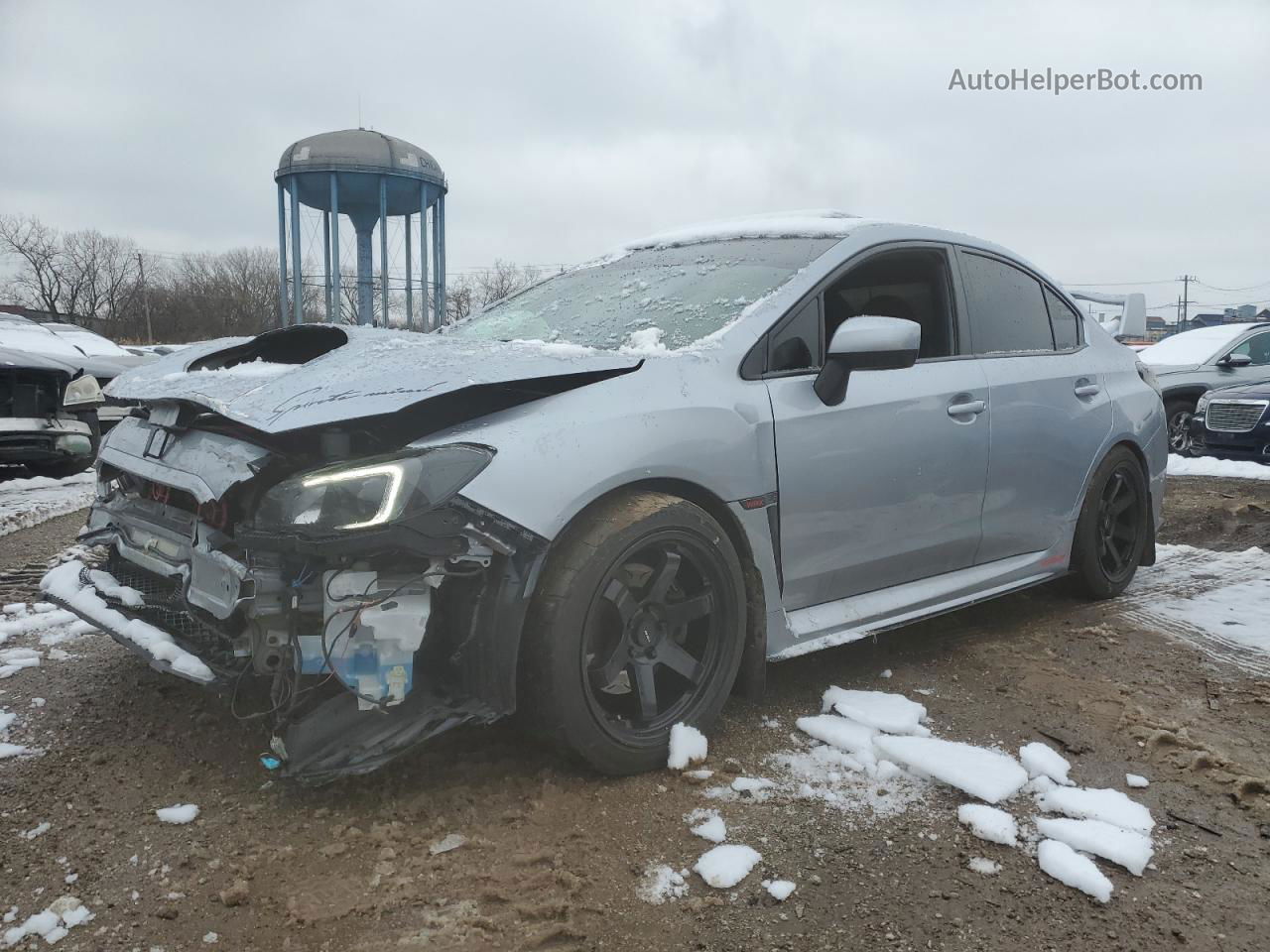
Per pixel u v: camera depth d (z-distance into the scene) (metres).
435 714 2.30
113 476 3.04
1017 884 2.12
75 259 64.12
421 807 2.38
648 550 2.56
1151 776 2.63
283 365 2.86
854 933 1.94
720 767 2.63
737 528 2.79
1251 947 1.91
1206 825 2.37
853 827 2.34
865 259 3.29
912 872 2.16
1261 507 6.79
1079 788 2.51
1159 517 4.62
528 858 2.16
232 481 2.32
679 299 3.28
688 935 1.93
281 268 24.52
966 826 2.35
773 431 2.85
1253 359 11.11
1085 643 3.78
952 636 3.87
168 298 66.00
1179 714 3.07
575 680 2.41
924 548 3.36
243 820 2.34
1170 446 11.04
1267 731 2.93
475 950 1.87
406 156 23.98
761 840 2.27
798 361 3.02
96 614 2.74
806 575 3.00
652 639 2.61
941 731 2.90
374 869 2.13
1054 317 4.12
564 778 2.53
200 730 2.88
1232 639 3.82
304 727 2.19
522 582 2.32
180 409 2.68
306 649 2.20
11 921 1.95
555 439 2.40
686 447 2.63
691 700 2.71
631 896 2.04
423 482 2.20
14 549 5.62
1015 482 3.68
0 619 4.10
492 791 2.46
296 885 2.07
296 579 2.21
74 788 2.51
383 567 2.23
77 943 1.88
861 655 3.60
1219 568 5.02
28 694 3.19
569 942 1.90
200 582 2.45
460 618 2.34
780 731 2.88
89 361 9.80
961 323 3.60
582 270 4.05
